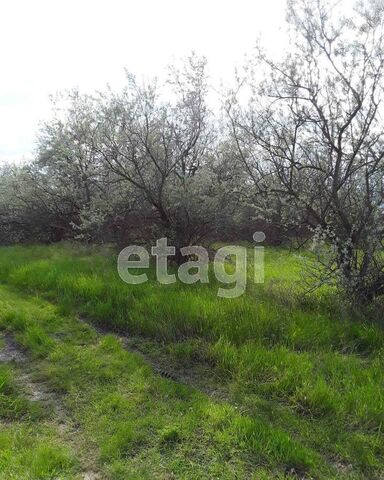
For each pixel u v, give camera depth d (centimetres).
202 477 270
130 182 903
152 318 513
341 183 574
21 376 411
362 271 553
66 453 289
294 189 613
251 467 277
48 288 683
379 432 305
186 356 436
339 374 378
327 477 269
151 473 273
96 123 927
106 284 636
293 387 362
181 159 888
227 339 448
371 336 457
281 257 800
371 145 555
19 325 529
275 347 429
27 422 333
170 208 873
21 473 266
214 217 825
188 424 319
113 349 461
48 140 1234
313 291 588
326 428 315
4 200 1318
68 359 441
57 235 1401
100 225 918
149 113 848
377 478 270
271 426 316
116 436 306
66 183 1226
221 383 389
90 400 361
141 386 379
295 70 580
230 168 846
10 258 980
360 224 561
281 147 610
